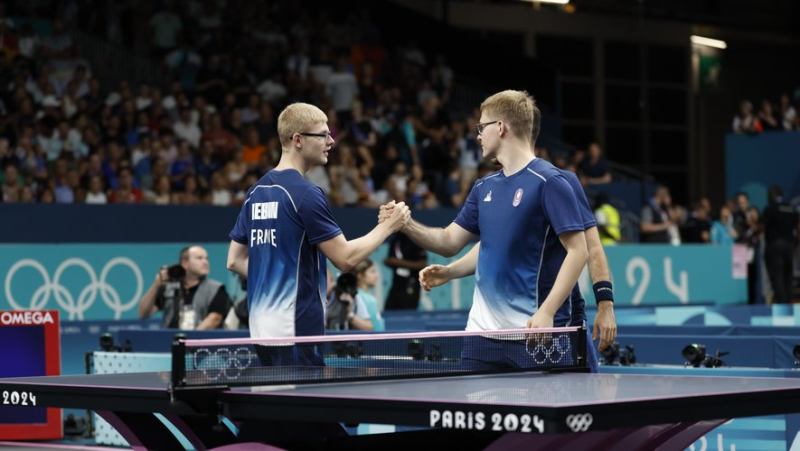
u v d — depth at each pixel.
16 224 13.52
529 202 4.96
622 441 3.87
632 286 17.77
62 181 15.83
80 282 12.78
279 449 3.85
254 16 21.14
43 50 17.84
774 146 24.33
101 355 8.54
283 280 4.98
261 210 5.05
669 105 31.98
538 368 4.73
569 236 4.84
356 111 19.67
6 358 8.45
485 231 5.11
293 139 5.15
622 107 31.14
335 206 15.73
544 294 5.01
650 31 31.28
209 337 9.13
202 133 18.12
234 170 17.22
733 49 32.91
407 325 12.14
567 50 30.20
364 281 10.70
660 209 20.70
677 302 18.38
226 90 19.55
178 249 13.44
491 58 24.83
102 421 8.62
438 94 22.27
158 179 16.28
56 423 8.56
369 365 4.45
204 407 3.87
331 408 3.64
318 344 4.50
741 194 21.67
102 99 17.97
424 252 14.59
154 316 12.98
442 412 3.43
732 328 9.76
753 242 20.97
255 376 4.11
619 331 10.38
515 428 3.26
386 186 18.44
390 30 24.44
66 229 13.84
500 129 5.11
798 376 6.54
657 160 31.83
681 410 3.54
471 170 20.30
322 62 20.84
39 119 16.78
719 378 4.44
